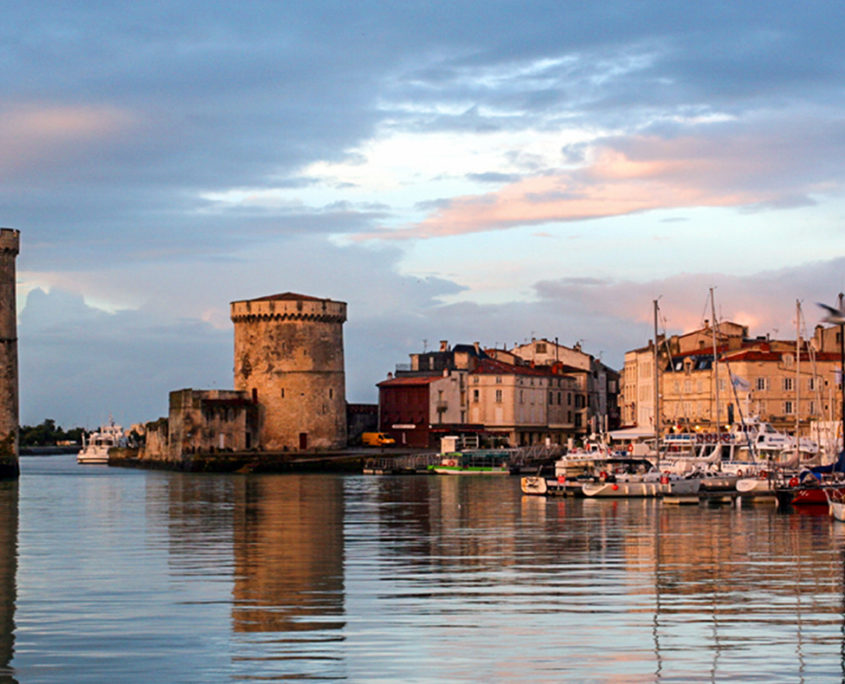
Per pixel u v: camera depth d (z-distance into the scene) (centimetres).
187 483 11400
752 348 14225
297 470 14388
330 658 3005
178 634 3269
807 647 3127
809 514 7012
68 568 4491
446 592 3947
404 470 13738
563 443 17775
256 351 15512
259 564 4625
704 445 10150
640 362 16162
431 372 17550
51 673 2870
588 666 2942
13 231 11994
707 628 3350
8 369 11994
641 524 6372
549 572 4425
